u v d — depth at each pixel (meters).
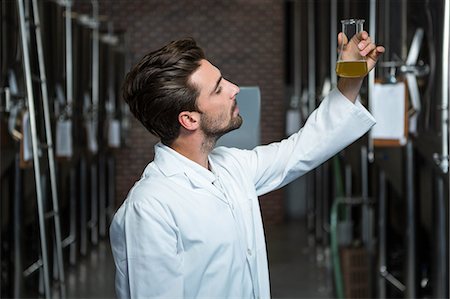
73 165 5.82
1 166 3.83
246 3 8.45
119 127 7.65
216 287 1.71
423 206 3.88
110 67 7.45
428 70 3.48
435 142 3.34
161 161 1.76
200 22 8.46
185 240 1.69
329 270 6.05
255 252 1.78
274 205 8.62
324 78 6.28
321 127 1.93
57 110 5.11
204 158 1.79
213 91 1.72
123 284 1.74
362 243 4.80
